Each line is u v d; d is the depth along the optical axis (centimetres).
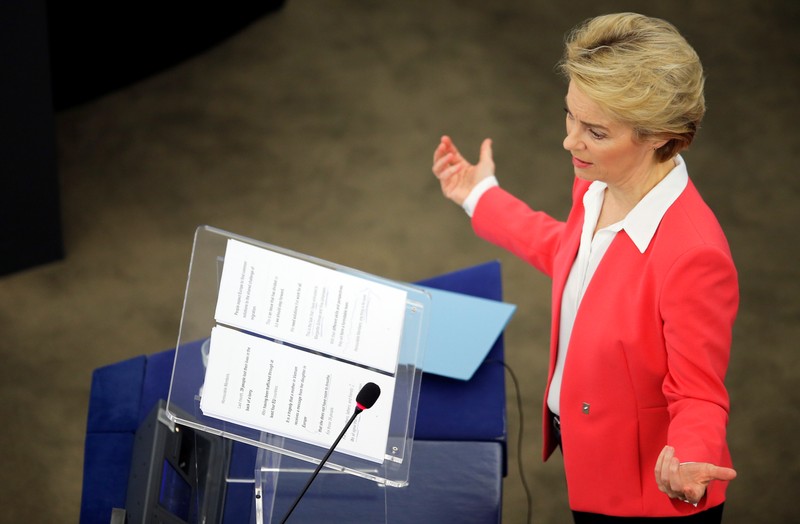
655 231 696
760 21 1973
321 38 1939
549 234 868
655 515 749
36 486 1247
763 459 1288
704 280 668
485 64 1886
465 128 1762
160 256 1552
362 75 1862
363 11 1994
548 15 1988
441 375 889
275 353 668
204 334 676
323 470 727
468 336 917
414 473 808
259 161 1706
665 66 620
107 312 1467
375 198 1644
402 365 678
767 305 1480
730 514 1231
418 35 1944
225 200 1639
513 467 1288
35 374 1379
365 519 713
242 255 675
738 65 1884
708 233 682
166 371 913
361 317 673
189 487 696
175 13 1808
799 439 1312
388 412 667
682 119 634
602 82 622
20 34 1344
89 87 1792
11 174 1427
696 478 624
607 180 691
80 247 1562
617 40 636
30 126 1402
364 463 668
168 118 1784
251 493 734
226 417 665
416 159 1711
